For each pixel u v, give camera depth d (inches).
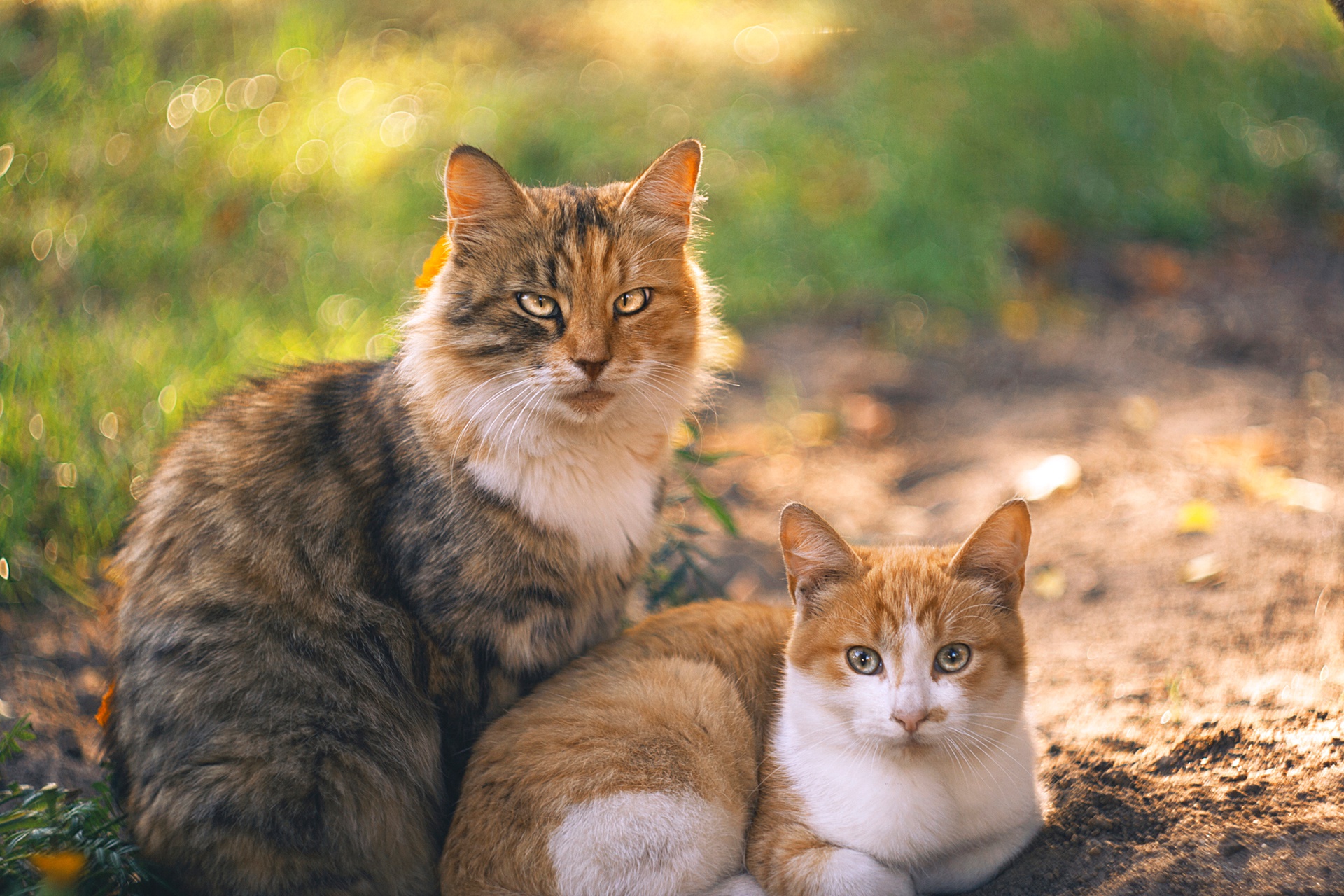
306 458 115.7
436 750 113.0
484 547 109.4
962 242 280.7
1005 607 104.1
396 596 111.4
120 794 115.2
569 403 110.5
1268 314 256.7
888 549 112.7
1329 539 152.9
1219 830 96.5
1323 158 324.2
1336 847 90.6
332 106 291.7
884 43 377.1
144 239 228.4
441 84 320.2
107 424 175.9
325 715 105.4
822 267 277.4
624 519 118.0
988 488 195.9
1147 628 141.3
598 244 114.3
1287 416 205.2
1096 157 314.8
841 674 102.2
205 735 103.4
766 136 315.3
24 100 246.4
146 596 112.3
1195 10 404.2
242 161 263.3
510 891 101.0
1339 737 104.2
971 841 100.5
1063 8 398.9
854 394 238.1
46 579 157.0
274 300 224.7
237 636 106.5
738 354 239.9
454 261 116.1
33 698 139.7
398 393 115.9
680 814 99.9
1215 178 314.2
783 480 211.5
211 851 101.7
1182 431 205.2
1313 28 384.2
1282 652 127.0
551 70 343.6
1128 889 93.1
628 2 410.0
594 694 107.7
